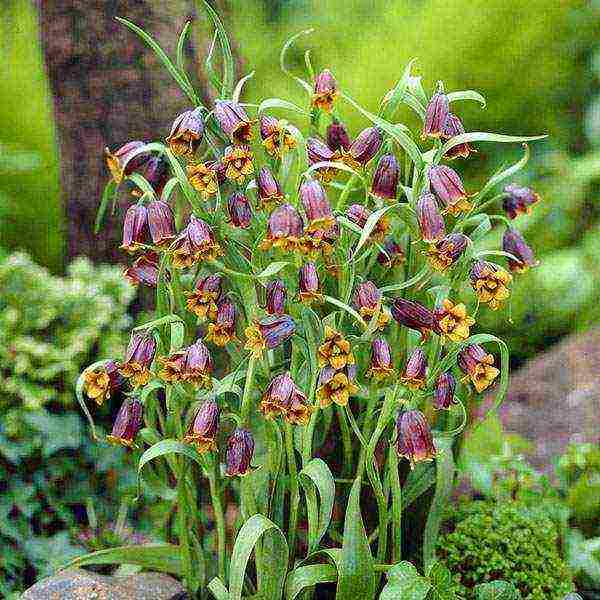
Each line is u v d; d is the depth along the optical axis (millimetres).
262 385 729
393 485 726
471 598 817
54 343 1071
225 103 661
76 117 1077
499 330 1437
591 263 1496
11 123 1534
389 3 1815
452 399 705
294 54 1823
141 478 769
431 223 653
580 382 1183
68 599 785
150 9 1007
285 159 734
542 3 1612
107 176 1090
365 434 729
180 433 754
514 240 738
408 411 684
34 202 1452
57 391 1063
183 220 949
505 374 709
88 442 1053
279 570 723
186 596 807
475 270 687
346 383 657
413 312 688
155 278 750
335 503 795
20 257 1112
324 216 638
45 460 1030
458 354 695
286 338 677
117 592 792
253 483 758
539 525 877
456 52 1589
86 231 1126
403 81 688
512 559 843
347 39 1812
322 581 720
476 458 999
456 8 1610
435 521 774
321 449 799
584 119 1744
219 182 691
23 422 1012
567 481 1016
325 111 690
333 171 683
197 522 814
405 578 715
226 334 696
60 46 1053
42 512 1034
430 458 680
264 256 717
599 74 1664
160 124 1044
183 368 682
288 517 784
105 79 1048
